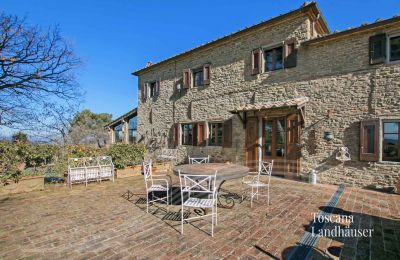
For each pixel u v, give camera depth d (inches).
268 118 328.5
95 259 106.3
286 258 106.0
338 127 266.5
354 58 257.1
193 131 431.2
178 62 473.7
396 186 223.3
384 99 237.6
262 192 227.3
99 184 271.3
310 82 288.5
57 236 130.6
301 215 161.5
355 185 253.4
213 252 111.3
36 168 262.4
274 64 328.8
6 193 223.8
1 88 292.5
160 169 375.2
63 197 213.5
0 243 122.7
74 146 332.5
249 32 347.3
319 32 343.0
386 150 239.1
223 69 387.5
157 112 522.6
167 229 138.7
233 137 369.1
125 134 644.1
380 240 124.3
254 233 132.3
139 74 578.9
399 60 232.4
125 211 172.2
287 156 305.7
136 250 114.0
